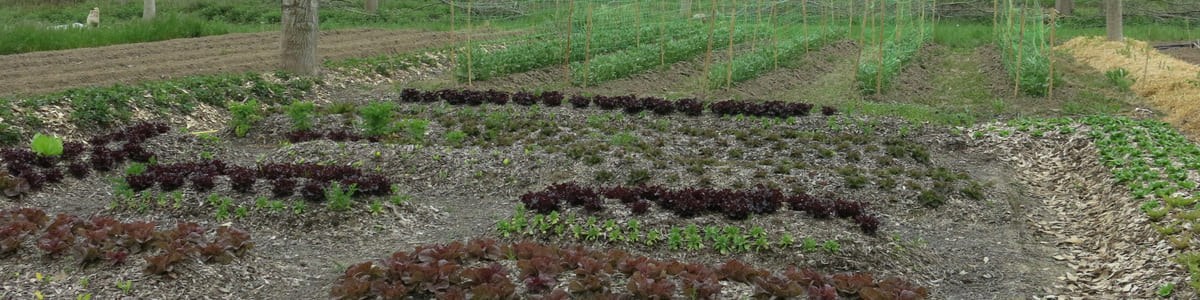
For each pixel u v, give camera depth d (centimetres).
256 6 3403
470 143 1239
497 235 874
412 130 1205
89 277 687
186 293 685
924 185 1059
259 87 1581
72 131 1230
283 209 902
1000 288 805
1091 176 1146
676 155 1188
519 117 1414
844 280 701
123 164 1106
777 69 2131
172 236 757
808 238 819
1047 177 1202
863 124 1392
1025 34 2362
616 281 694
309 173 980
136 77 1636
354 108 1425
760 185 979
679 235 830
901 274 805
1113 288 792
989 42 2872
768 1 3050
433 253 737
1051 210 1063
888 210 996
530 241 851
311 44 1764
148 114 1355
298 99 1620
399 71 1966
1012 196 1070
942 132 1385
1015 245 923
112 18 3098
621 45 2372
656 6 3275
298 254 831
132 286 676
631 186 1048
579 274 688
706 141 1268
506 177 1076
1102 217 990
